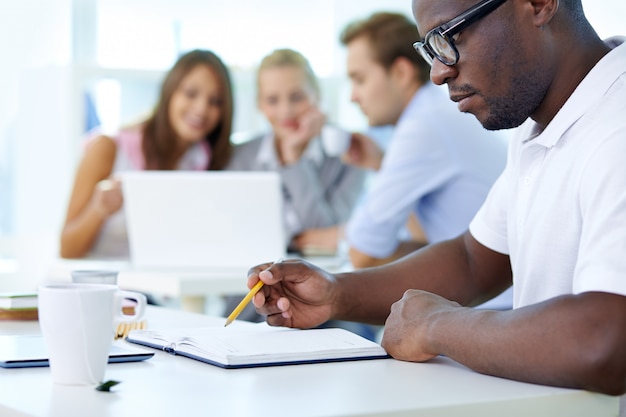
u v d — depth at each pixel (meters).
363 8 4.83
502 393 1.04
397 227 3.20
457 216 3.07
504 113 1.31
